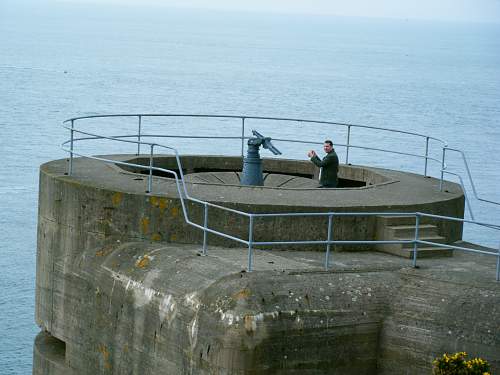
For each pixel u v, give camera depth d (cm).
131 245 1741
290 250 1761
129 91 13175
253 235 1748
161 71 17825
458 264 1744
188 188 1866
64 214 1856
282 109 11244
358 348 1537
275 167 2370
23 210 5109
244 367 1462
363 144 8069
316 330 1502
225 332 1466
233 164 2361
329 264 1656
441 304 1530
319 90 14525
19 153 7000
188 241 1756
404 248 1777
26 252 4309
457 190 2039
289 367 1491
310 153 2073
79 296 1783
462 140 8638
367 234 1795
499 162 7150
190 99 12300
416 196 1938
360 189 1975
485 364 1385
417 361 1520
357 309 1533
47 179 1903
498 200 5566
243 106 11562
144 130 8631
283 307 1488
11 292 3784
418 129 9500
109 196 1791
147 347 1620
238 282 1510
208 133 8488
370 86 16038
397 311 1546
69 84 13850
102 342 1722
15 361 3209
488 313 1498
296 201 1809
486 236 4594
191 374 1530
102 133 8294
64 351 1880
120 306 1673
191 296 1549
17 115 9600
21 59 19100
